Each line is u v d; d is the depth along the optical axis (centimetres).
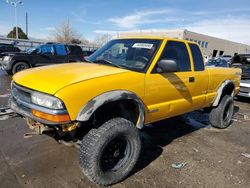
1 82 1089
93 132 295
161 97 374
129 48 396
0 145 407
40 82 293
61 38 5850
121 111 335
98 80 297
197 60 457
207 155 421
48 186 304
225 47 5747
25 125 503
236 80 592
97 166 291
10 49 2623
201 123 607
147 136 496
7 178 315
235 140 503
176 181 333
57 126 288
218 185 329
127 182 324
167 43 389
